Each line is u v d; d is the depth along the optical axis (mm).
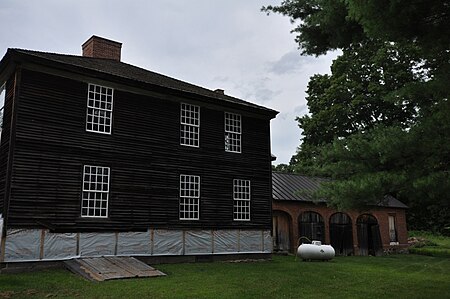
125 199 15695
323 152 10508
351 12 7824
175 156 17453
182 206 17469
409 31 7969
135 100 16688
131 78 16172
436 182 8258
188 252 17156
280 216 23594
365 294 11695
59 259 13883
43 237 13641
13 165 13398
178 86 18812
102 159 15359
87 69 15070
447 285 13453
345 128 39000
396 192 9273
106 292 10461
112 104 15992
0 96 16062
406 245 29656
